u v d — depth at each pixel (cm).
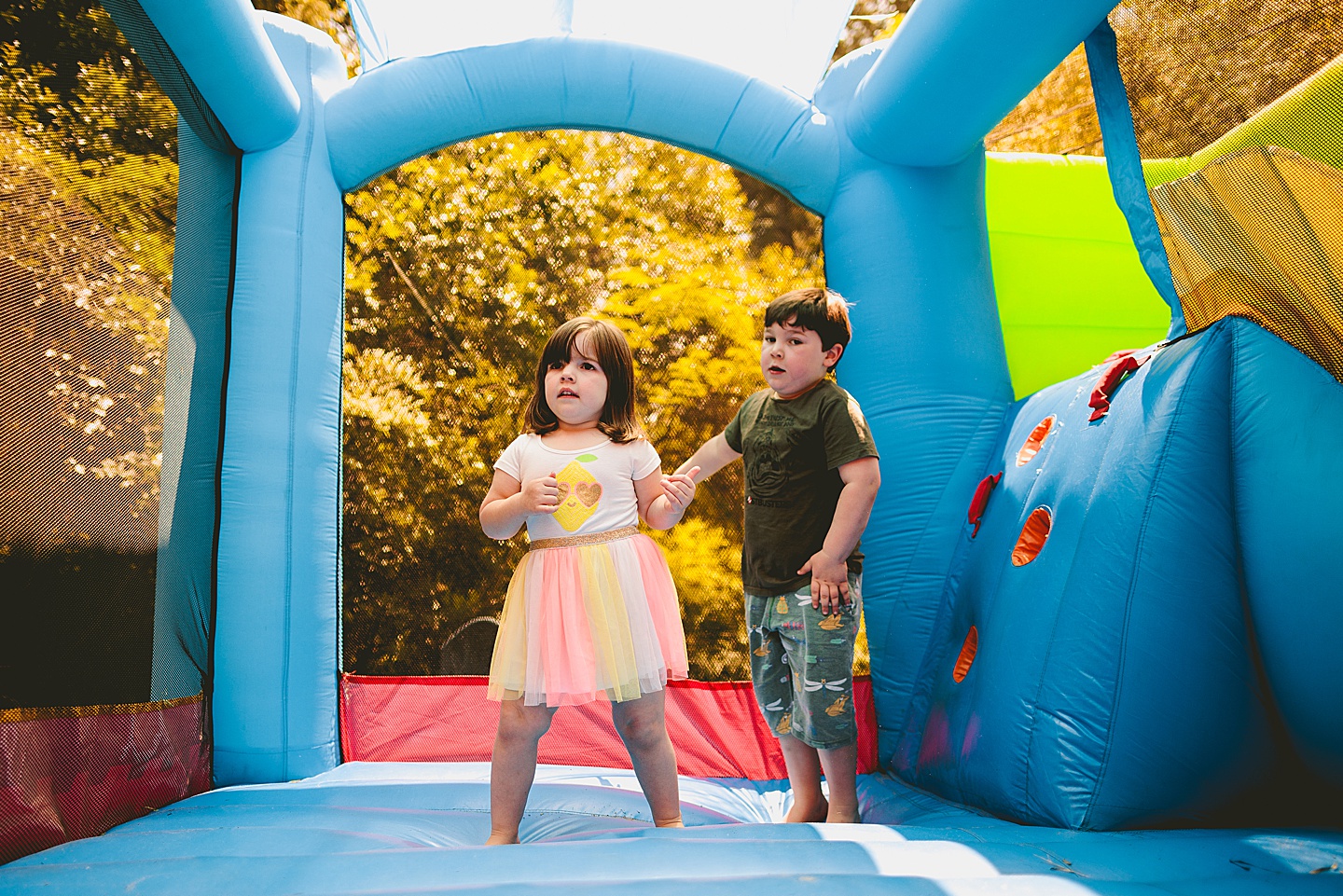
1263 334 211
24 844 184
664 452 334
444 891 131
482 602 318
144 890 143
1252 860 161
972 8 261
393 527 320
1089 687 208
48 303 210
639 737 209
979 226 344
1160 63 228
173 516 263
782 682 259
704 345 341
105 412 231
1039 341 364
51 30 214
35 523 200
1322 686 186
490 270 338
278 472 297
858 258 335
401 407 327
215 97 288
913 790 275
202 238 288
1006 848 170
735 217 349
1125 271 372
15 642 189
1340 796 198
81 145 225
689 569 327
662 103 332
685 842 164
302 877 147
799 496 253
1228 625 206
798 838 181
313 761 289
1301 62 181
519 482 226
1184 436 214
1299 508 191
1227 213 201
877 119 321
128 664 234
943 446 319
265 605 288
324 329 317
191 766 263
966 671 271
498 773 203
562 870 147
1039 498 263
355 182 334
